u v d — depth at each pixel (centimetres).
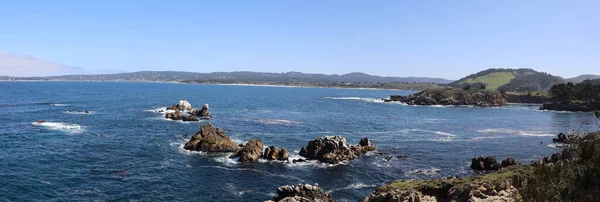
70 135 8212
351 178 5562
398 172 5931
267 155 6512
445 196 3806
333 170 5944
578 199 1653
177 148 7206
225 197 4631
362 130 10231
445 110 17700
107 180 5091
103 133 8625
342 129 10338
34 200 4284
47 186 4753
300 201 3925
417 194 3681
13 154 6259
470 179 3922
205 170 5750
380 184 5312
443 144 8331
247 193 4800
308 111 15488
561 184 1727
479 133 10175
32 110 13200
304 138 8750
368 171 5944
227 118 12338
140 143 7575
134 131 9038
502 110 18388
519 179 3638
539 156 7275
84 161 6012
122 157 6366
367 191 5006
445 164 6512
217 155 6738
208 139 7112
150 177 5297
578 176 1694
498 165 6153
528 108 19912
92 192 4609
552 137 9606
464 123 12462
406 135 9512
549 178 1791
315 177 5566
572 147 2042
